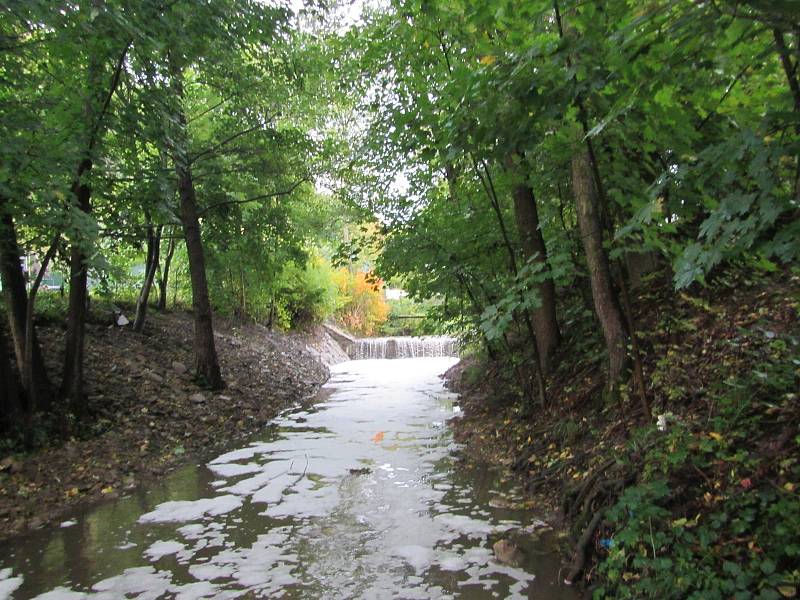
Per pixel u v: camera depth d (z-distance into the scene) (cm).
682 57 239
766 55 221
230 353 1423
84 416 724
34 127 528
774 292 522
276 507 521
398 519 480
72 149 561
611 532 363
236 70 968
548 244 642
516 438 689
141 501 548
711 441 375
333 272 2933
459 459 683
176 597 349
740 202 201
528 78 293
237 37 800
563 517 450
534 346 717
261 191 1206
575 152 409
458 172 793
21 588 365
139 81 678
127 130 658
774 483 317
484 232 777
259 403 1086
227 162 1133
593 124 367
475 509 498
